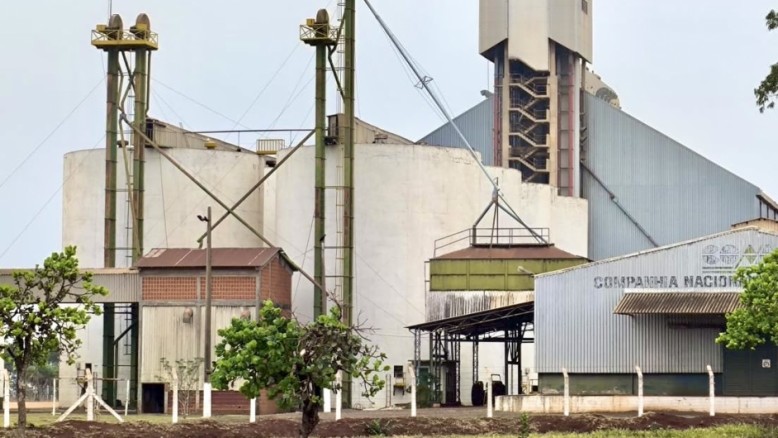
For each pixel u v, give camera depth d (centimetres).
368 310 10575
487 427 6041
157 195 11006
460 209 11144
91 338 10562
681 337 7712
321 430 5828
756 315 6844
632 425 6103
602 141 14525
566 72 14175
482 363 11075
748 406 7162
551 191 12912
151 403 8594
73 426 5662
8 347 5172
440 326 8931
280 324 4478
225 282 8556
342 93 9800
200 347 8475
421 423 6056
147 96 9894
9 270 8706
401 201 10744
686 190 14312
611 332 7800
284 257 9019
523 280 9931
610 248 14450
